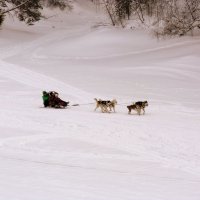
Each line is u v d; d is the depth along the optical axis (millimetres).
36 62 34562
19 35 50812
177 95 22781
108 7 55125
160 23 47500
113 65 32750
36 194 6785
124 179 8742
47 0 69625
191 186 8367
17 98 21219
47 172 8930
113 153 11750
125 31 47688
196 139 13836
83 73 28969
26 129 14508
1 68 30484
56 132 14180
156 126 15727
